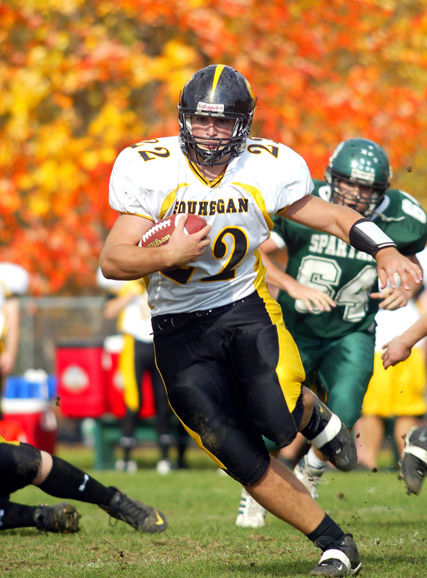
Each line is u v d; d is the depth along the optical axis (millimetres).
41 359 38188
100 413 34281
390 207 18109
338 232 13062
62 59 43094
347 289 18109
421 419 31953
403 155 45094
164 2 42188
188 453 42969
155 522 16438
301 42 43000
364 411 30594
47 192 42531
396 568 13102
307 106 42938
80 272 44219
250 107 12828
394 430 31188
